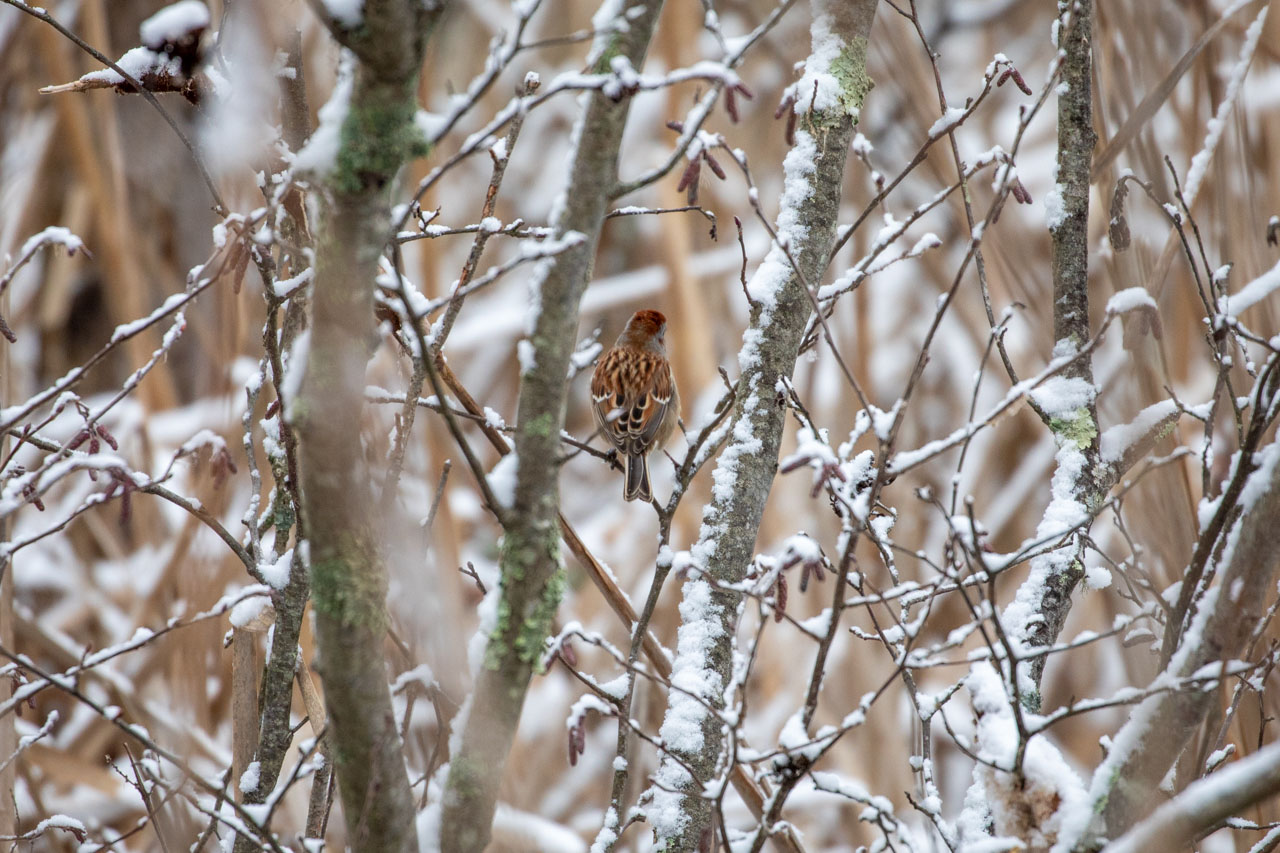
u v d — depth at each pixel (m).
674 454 13.66
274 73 5.89
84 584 13.03
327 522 4.51
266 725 6.57
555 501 4.87
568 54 20.52
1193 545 6.73
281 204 5.87
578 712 5.52
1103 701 4.90
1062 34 7.10
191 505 6.10
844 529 5.41
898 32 11.22
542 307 4.75
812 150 7.31
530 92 6.51
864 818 5.65
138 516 12.80
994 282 11.43
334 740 4.67
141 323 5.83
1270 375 5.88
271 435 6.78
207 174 5.76
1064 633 13.60
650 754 9.35
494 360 17.84
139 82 5.70
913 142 13.37
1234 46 8.40
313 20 7.21
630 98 4.72
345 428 4.44
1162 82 7.15
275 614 6.50
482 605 5.01
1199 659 5.11
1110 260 7.41
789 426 13.56
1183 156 8.52
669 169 4.79
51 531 5.94
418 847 4.83
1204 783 4.29
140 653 11.19
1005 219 10.03
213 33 7.12
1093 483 6.78
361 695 4.57
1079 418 6.83
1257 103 9.11
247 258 5.58
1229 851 10.57
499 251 18.91
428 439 9.41
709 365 14.19
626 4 4.84
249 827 5.43
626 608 7.59
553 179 19.39
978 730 5.32
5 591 8.21
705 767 6.56
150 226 15.25
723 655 6.83
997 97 20.33
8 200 14.33
